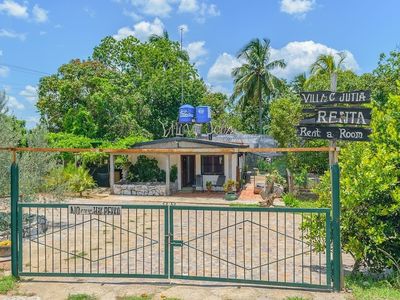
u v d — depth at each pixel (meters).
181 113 29.89
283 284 6.75
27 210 16.28
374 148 8.18
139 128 35.25
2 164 11.60
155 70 43.50
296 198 21.05
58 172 14.08
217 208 6.89
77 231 12.55
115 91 35.44
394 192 7.23
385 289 6.70
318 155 21.47
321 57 35.75
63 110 35.34
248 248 10.30
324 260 9.14
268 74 46.22
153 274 7.23
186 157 27.16
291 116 22.25
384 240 7.29
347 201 7.35
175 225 13.98
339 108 6.66
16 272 7.31
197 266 8.59
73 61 37.56
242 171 29.28
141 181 25.88
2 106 12.70
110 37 44.81
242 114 53.19
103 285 6.95
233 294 6.45
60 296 6.44
